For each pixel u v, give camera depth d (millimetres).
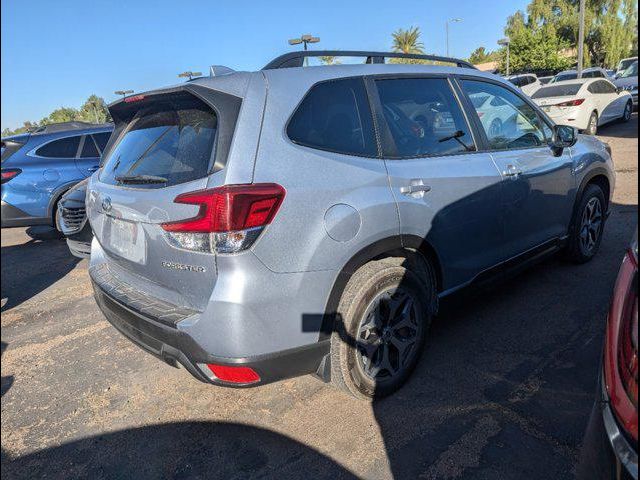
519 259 3609
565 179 3941
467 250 3129
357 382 2652
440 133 3088
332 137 2561
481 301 3988
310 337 2383
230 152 2227
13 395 3223
